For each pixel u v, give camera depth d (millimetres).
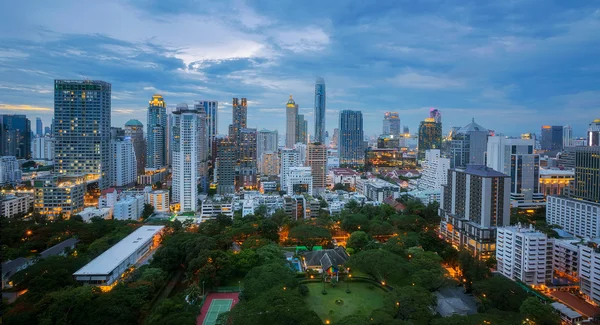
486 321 159625
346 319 166375
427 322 177875
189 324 163500
